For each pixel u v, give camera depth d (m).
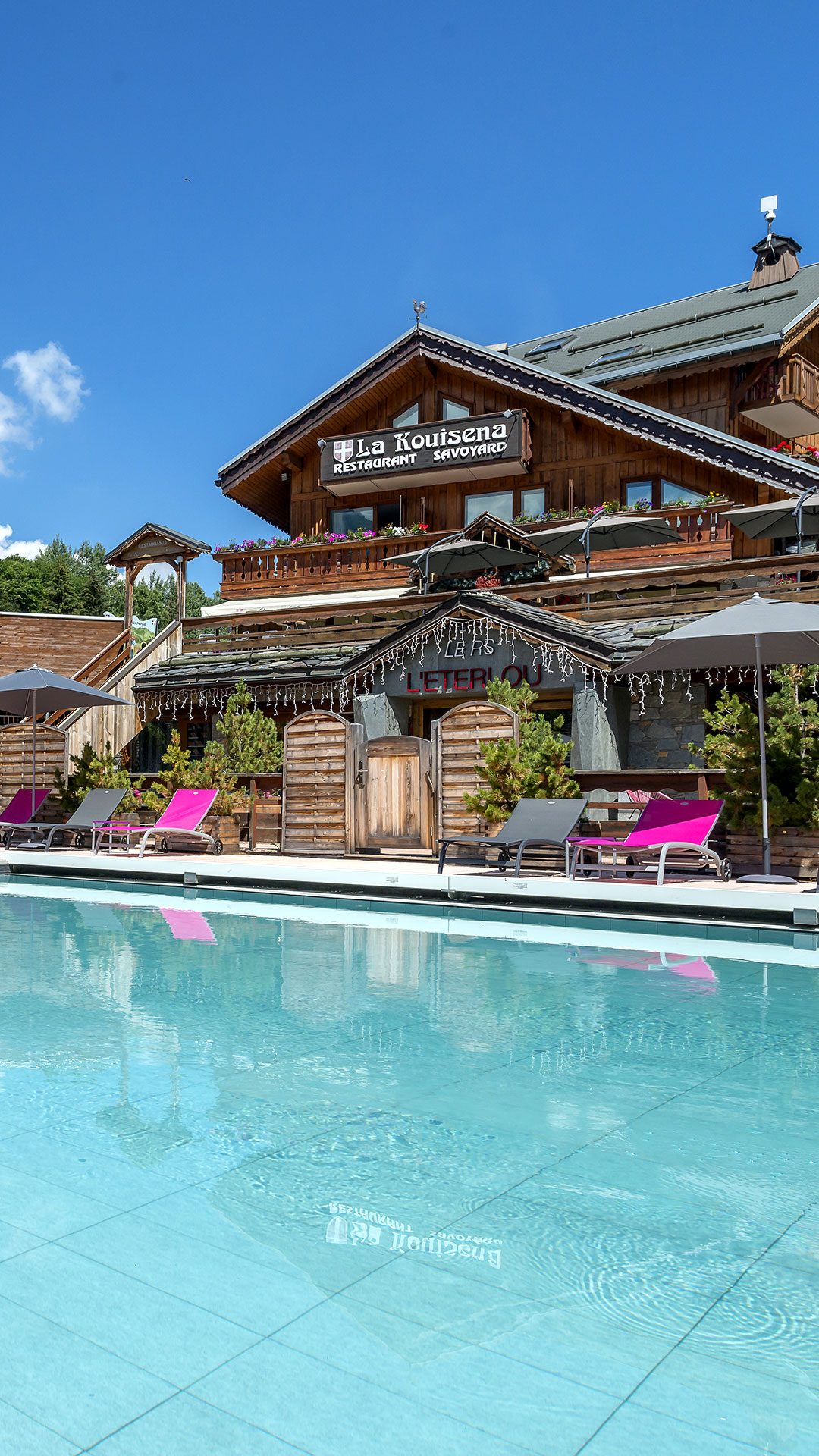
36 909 11.21
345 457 26.02
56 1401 2.31
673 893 9.55
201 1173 3.59
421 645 17.72
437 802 14.04
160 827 14.96
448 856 13.84
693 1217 3.26
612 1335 2.58
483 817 13.22
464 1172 3.61
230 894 12.32
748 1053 5.18
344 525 28.05
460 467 24.70
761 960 8.02
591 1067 4.93
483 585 20.45
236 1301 2.73
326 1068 4.90
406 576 24.56
